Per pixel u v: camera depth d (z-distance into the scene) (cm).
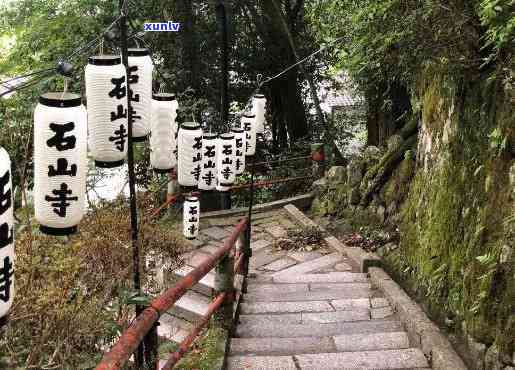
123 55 362
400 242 763
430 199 668
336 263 855
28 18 1072
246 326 584
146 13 1201
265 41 1378
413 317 570
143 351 367
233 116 1298
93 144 360
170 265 654
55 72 321
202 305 721
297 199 1101
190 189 660
